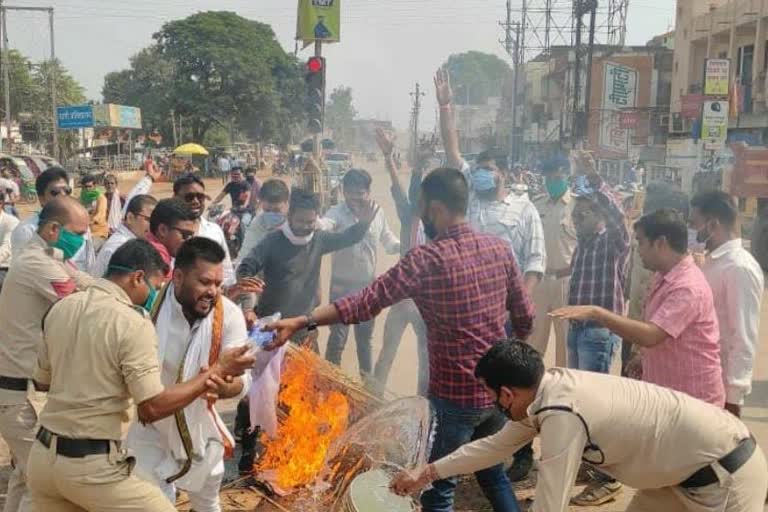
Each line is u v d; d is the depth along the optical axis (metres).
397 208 6.81
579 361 5.27
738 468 2.85
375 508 3.36
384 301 3.54
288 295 5.36
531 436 2.99
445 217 3.62
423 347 6.05
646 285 5.29
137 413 3.00
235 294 4.26
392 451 3.87
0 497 4.61
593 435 2.73
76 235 4.00
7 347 3.82
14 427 3.84
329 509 4.16
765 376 7.21
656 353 3.71
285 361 4.77
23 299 3.82
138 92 64.88
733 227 4.14
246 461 4.82
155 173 6.43
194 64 55.78
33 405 3.86
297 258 5.34
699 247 5.44
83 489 2.87
